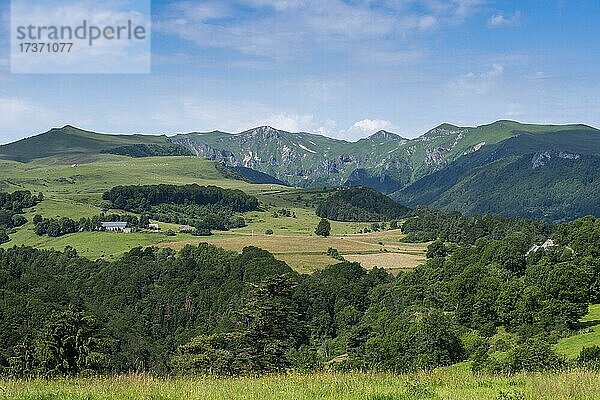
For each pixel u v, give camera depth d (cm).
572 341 6369
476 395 1620
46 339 4022
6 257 10581
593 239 10269
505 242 11031
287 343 4719
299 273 13338
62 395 1542
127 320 10762
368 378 1970
